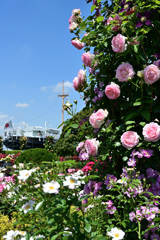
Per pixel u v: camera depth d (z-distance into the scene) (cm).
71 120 290
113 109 255
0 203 340
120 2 252
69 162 189
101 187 247
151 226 197
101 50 264
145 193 219
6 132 4144
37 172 213
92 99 282
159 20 232
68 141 1524
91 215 199
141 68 233
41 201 180
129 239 214
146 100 216
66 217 178
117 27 240
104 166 260
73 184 170
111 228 196
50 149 2314
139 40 213
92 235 180
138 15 218
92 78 278
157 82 232
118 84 248
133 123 234
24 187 209
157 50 240
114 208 225
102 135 258
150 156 219
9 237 194
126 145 214
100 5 277
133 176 217
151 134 204
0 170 462
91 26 270
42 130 4119
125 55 223
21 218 199
